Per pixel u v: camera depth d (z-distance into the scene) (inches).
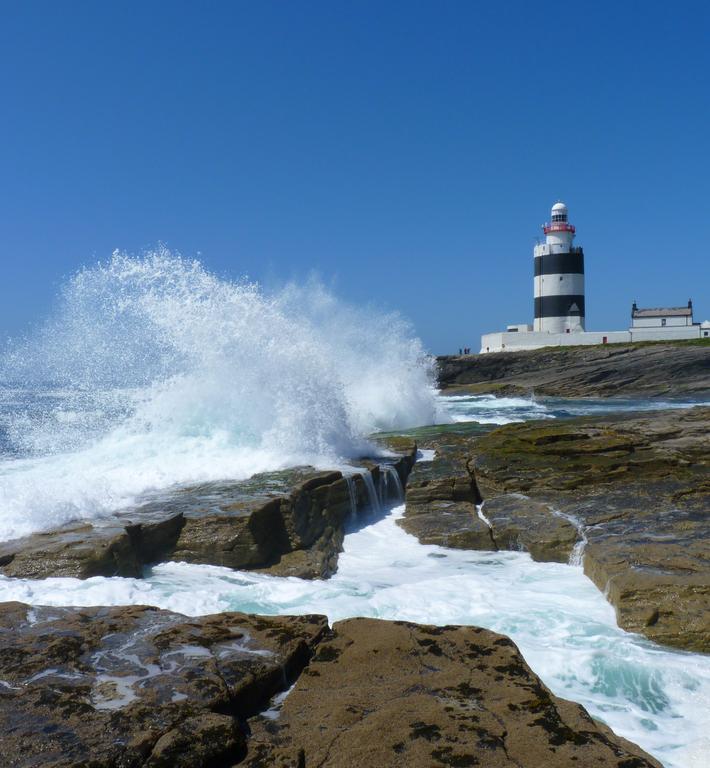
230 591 262.4
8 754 127.5
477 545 352.5
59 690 150.0
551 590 284.0
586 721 147.3
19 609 197.0
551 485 414.6
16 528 292.7
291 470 398.6
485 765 131.5
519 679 163.9
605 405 1322.6
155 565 295.4
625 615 240.8
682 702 190.4
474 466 455.2
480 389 1742.1
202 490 356.5
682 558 281.7
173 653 168.4
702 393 1550.2
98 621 188.4
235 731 136.6
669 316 2165.4
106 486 355.3
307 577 296.7
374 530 382.9
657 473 419.8
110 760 126.3
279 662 164.6
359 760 133.3
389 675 166.1
